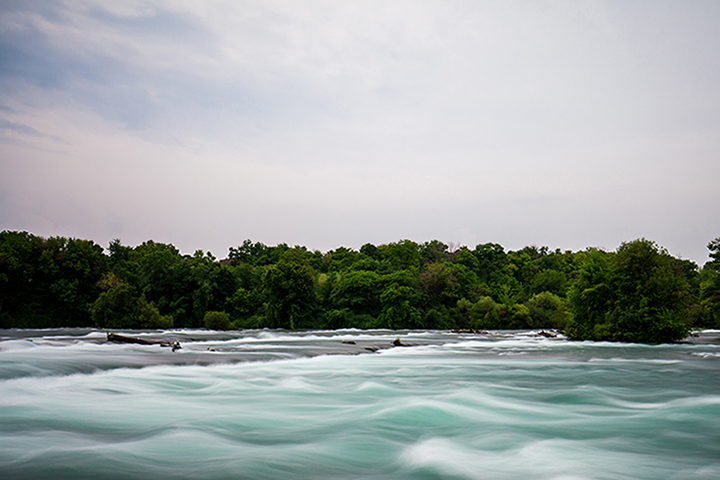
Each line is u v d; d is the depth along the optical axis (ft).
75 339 98.58
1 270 208.33
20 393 41.14
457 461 25.04
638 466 24.80
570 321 157.79
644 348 122.93
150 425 31.01
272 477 21.63
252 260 452.76
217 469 22.27
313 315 262.26
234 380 52.54
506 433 31.58
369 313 278.26
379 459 25.23
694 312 260.83
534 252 557.74
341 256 431.02
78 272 226.58
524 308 268.62
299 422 33.40
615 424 34.86
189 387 48.03
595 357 92.48
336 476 22.25
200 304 244.63
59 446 25.44
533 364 77.41
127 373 53.72
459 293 318.65
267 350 87.25
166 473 21.45
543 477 22.77
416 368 69.51
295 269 253.03
